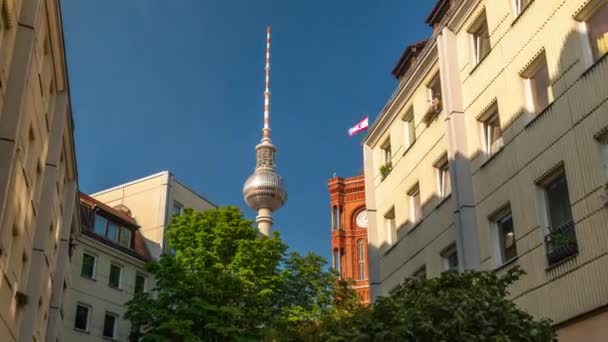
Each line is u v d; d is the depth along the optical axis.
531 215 18.92
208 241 36.00
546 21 19.44
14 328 24.08
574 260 16.83
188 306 32.22
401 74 31.11
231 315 31.61
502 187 20.64
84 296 41.66
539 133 19.05
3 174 18.53
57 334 36.34
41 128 25.08
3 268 20.53
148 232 50.66
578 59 17.83
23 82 19.69
